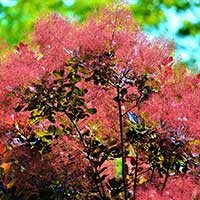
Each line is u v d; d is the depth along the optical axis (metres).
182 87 5.77
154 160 5.65
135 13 19.09
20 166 5.63
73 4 17.77
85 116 5.55
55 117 5.71
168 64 5.84
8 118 5.72
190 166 5.59
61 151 5.54
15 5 18.20
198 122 5.47
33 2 18.14
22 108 5.62
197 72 6.12
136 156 5.70
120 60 5.48
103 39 5.47
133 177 5.84
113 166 6.00
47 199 5.51
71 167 5.52
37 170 5.53
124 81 5.53
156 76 5.69
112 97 5.66
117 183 5.57
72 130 5.64
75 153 5.54
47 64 5.56
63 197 5.52
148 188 5.60
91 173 5.54
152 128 5.53
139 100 5.62
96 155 5.56
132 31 5.74
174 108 5.50
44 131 5.70
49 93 5.48
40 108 5.52
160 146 5.55
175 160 5.53
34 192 5.56
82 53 5.49
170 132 5.49
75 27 5.90
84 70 5.52
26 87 5.51
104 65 5.50
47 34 5.75
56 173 5.52
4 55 6.18
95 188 5.56
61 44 5.59
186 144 5.50
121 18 5.69
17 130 5.75
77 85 5.73
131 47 5.56
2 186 5.71
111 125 5.67
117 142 5.67
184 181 5.54
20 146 5.68
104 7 5.73
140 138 5.61
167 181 5.69
